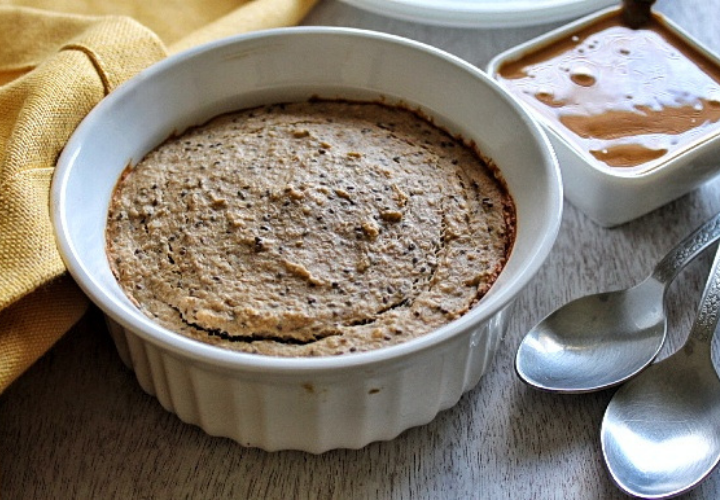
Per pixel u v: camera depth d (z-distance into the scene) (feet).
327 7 1.43
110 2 1.36
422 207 1.03
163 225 1.01
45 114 1.00
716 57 1.27
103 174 1.01
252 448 0.98
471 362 0.97
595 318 1.07
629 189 1.12
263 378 0.86
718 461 0.95
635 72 1.27
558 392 1.01
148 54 1.11
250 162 1.06
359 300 0.96
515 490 0.95
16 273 0.90
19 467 0.96
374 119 1.13
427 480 0.96
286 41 1.10
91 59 1.08
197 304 0.95
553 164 0.98
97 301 0.87
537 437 0.99
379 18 1.42
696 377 1.01
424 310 0.96
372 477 0.96
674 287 1.11
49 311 0.94
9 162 0.96
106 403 1.01
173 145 1.09
